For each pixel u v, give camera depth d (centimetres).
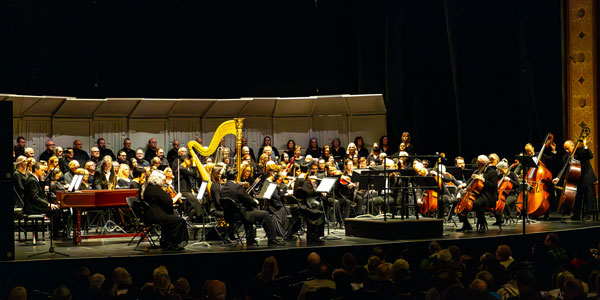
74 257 844
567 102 1500
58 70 1634
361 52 1802
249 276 891
